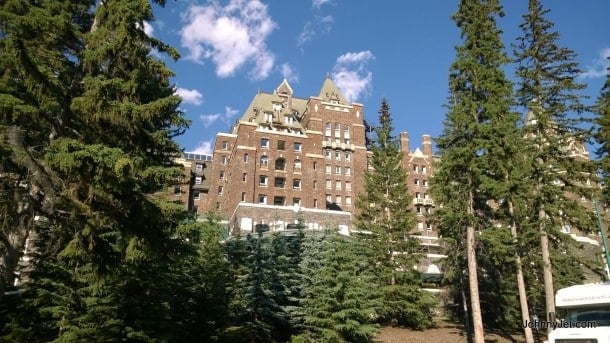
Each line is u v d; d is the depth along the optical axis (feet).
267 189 237.45
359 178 270.26
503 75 90.22
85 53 47.14
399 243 118.73
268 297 90.94
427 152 316.40
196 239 51.67
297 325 91.30
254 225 184.85
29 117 43.86
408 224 121.49
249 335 86.22
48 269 62.59
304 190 244.42
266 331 87.76
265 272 91.76
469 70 92.84
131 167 39.34
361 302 82.48
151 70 51.06
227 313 79.41
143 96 58.54
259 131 248.73
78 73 50.08
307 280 100.22
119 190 43.37
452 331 108.27
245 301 88.28
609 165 89.61
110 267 45.83
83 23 56.44
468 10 97.81
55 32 46.29
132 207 45.09
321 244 110.83
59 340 53.67
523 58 101.55
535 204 91.66
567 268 101.14
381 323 112.16
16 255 40.93
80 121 48.83
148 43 52.95
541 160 96.12
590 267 95.61
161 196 63.52
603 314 47.44
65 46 51.83
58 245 51.39
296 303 98.27
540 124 95.25
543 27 101.30
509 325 116.26
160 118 50.29
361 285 87.20
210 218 89.86
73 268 59.72
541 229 90.02
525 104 99.91
